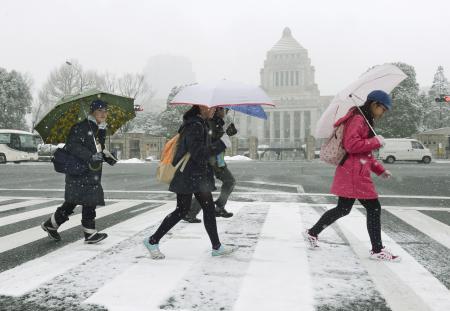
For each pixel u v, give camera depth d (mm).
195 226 5434
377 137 3646
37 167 25250
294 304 2746
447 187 11484
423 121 52938
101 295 2914
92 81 51594
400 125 46344
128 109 4820
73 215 6504
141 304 2748
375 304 2762
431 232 5156
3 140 31625
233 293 2941
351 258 3863
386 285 3125
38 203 8141
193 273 3402
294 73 117250
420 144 31547
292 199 8570
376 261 3773
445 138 41938
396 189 10930
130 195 9500
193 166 3758
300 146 56188
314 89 115750
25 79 56188
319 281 3205
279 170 20406
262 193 9758
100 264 3689
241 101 3699
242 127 106750
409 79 47625
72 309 2688
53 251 4188
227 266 3602
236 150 45875
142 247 4332
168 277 3299
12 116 52844
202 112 3875
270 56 119938
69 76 51188
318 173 17844
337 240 4602
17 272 3463
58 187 11656
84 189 4320
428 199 8695
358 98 3938
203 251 4125
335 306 2725
